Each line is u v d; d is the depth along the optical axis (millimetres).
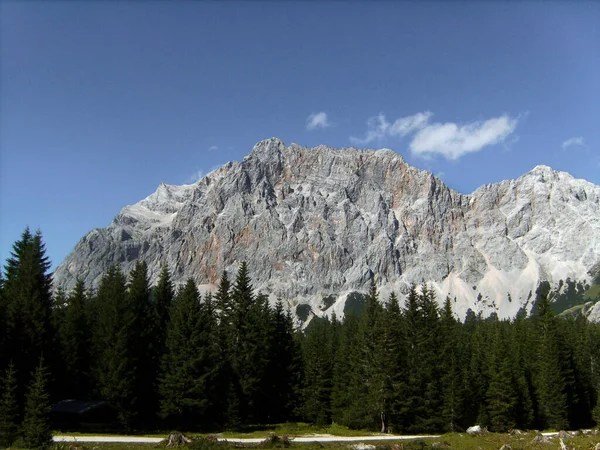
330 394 105250
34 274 82250
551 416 103000
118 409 75500
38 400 58188
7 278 88750
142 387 81062
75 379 87750
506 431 93250
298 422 106062
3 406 58469
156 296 100125
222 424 84250
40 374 60281
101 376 77438
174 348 83375
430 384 90875
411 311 99625
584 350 123438
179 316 84875
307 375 107625
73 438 60500
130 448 49531
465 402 94375
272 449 51906
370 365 91438
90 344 91250
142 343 83438
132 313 83000
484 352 112812
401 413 86812
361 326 105500
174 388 79625
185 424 81500
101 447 50062
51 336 80062
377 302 104562
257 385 97938
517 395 98188
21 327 75062
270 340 106250
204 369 82562
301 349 125500
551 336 109312
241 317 100062
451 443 59219
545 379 104688
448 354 96000
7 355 72125
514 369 104312
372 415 89625
